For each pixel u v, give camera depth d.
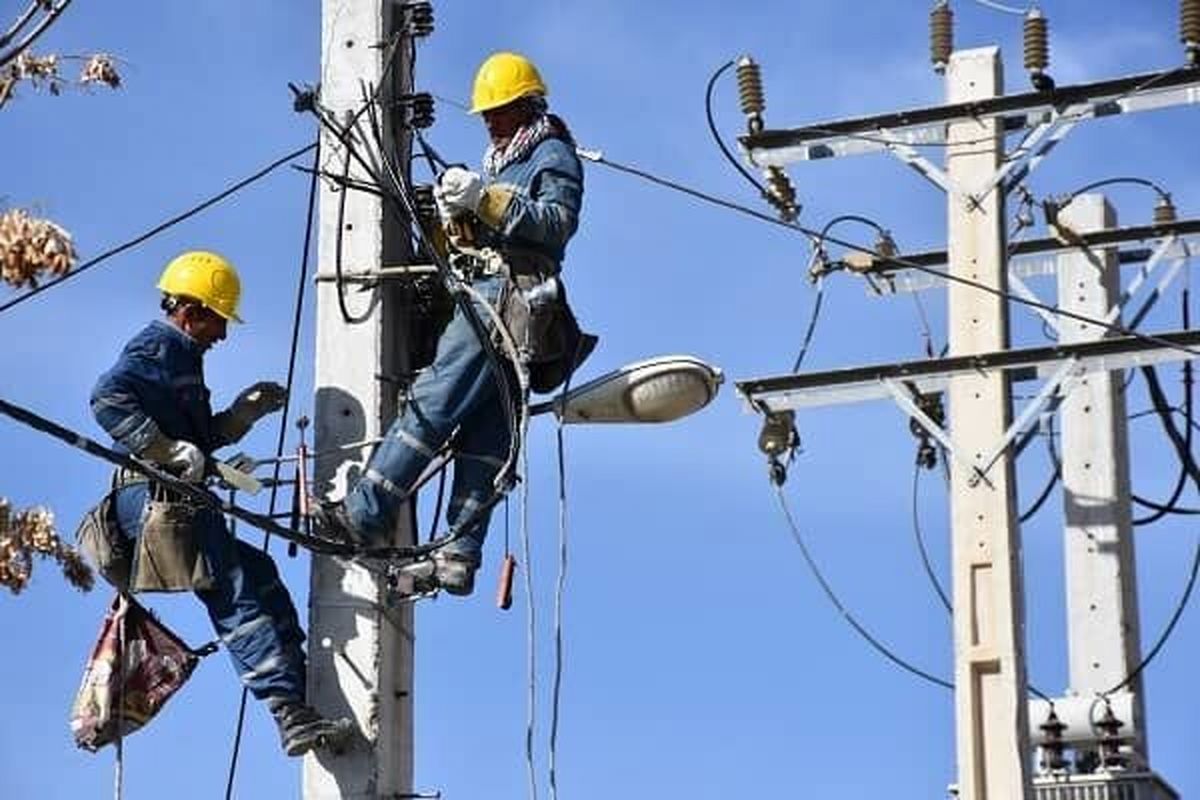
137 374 14.88
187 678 14.99
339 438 14.69
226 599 14.65
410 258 15.24
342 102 15.09
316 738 14.13
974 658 20.91
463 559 14.46
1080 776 22.36
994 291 21.61
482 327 14.56
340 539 14.39
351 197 14.95
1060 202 24.14
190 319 15.34
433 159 15.60
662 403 14.85
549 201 15.03
